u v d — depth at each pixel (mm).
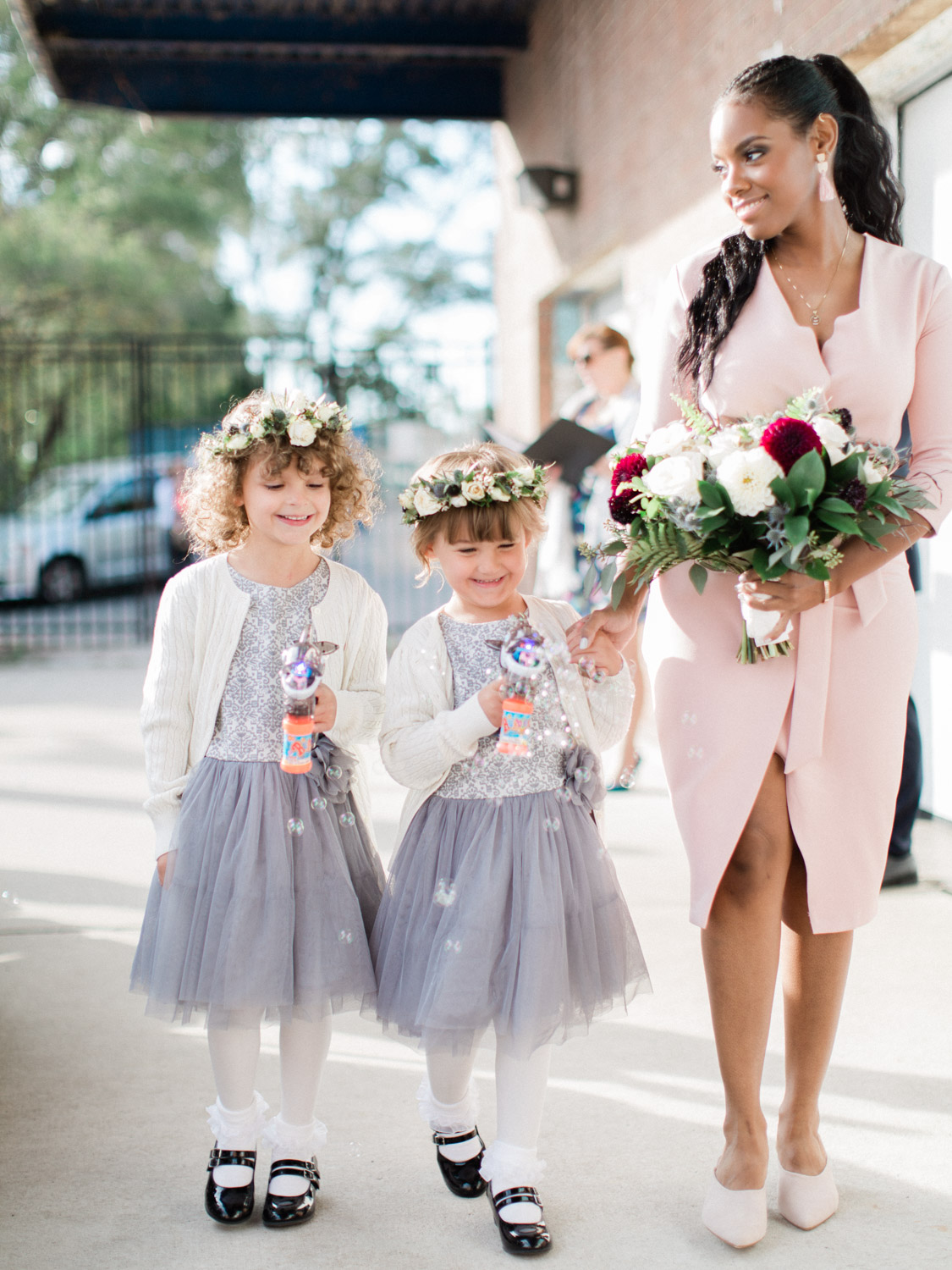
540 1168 2090
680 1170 2283
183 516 2396
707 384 2162
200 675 2236
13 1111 2520
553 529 5223
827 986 2156
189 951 2111
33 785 5359
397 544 11945
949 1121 2434
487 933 2041
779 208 2016
